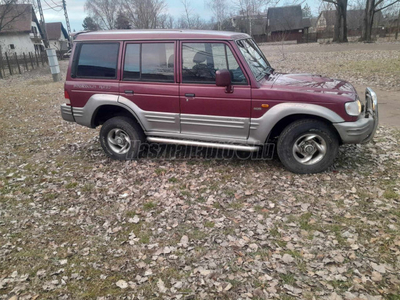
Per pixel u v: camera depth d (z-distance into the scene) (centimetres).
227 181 469
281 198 414
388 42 3131
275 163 518
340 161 507
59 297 274
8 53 3503
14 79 2064
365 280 276
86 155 607
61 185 483
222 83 438
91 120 553
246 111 458
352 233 338
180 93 486
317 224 357
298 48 3241
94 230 369
